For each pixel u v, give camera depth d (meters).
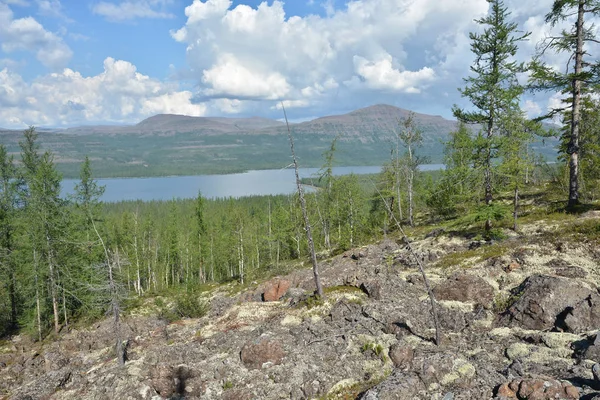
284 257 67.38
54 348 28.50
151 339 23.27
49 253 34.53
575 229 24.00
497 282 19.98
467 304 18.38
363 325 18.19
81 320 38.28
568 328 14.37
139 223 71.00
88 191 42.50
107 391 16.47
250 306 24.98
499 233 27.30
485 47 27.02
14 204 38.94
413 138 49.31
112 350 23.78
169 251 67.56
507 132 28.34
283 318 20.91
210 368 16.77
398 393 11.82
